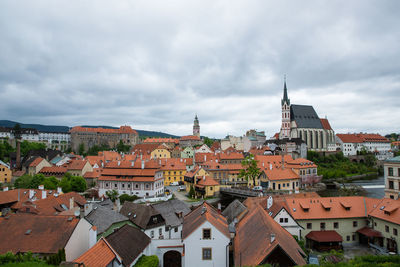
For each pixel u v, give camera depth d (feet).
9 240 133.39
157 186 384.88
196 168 440.45
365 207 211.61
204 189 386.93
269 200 221.66
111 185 385.50
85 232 132.67
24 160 573.74
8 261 114.21
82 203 238.27
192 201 358.84
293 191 388.98
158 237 188.14
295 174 415.44
